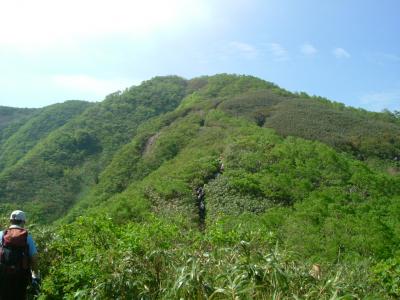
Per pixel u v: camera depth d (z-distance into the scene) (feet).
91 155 248.11
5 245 20.16
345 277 24.61
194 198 107.04
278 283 20.08
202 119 188.75
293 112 177.47
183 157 146.20
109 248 25.20
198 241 26.73
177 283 20.10
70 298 22.07
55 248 29.60
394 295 25.90
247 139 137.18
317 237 76.79
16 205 182.70
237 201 99.45
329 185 110.22
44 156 234.38
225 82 286.87
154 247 24.16
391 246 78.89
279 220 86.22
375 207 100.58
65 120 352.49
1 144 330.34
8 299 19.89
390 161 139.44
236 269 20.66
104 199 154.71
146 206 102.58
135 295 21.36
